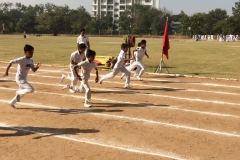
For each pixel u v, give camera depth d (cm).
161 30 10194
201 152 570
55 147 581
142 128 695
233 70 1728
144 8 11038
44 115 780
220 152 571
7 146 582
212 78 1399
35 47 3416
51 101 921
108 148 580
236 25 7900
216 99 998
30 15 9900
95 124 716
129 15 11150
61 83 1220
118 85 1195
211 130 691
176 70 1694
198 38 6825
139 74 1304
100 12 13388
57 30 9462
